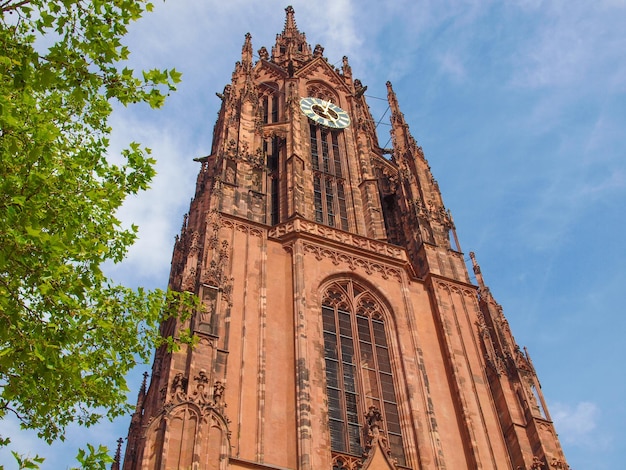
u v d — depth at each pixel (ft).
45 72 77.25
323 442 149.59
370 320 186.70
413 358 177.99
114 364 92.32
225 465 127.54
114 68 83.97
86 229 88.58
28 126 83.61
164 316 102.32
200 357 143.74
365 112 296.30
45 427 87.76
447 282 202.39
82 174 90.89
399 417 165.17
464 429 164.76
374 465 149.07
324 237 198.49
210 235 178.50
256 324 167.53
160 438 126.41
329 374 168.35
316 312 178.19
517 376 174.09
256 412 148.77
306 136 254.27
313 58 299.99
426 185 242.17
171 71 85.35
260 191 209.87
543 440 159.63
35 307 81.05
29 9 78.79
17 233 75.61
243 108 242.17
